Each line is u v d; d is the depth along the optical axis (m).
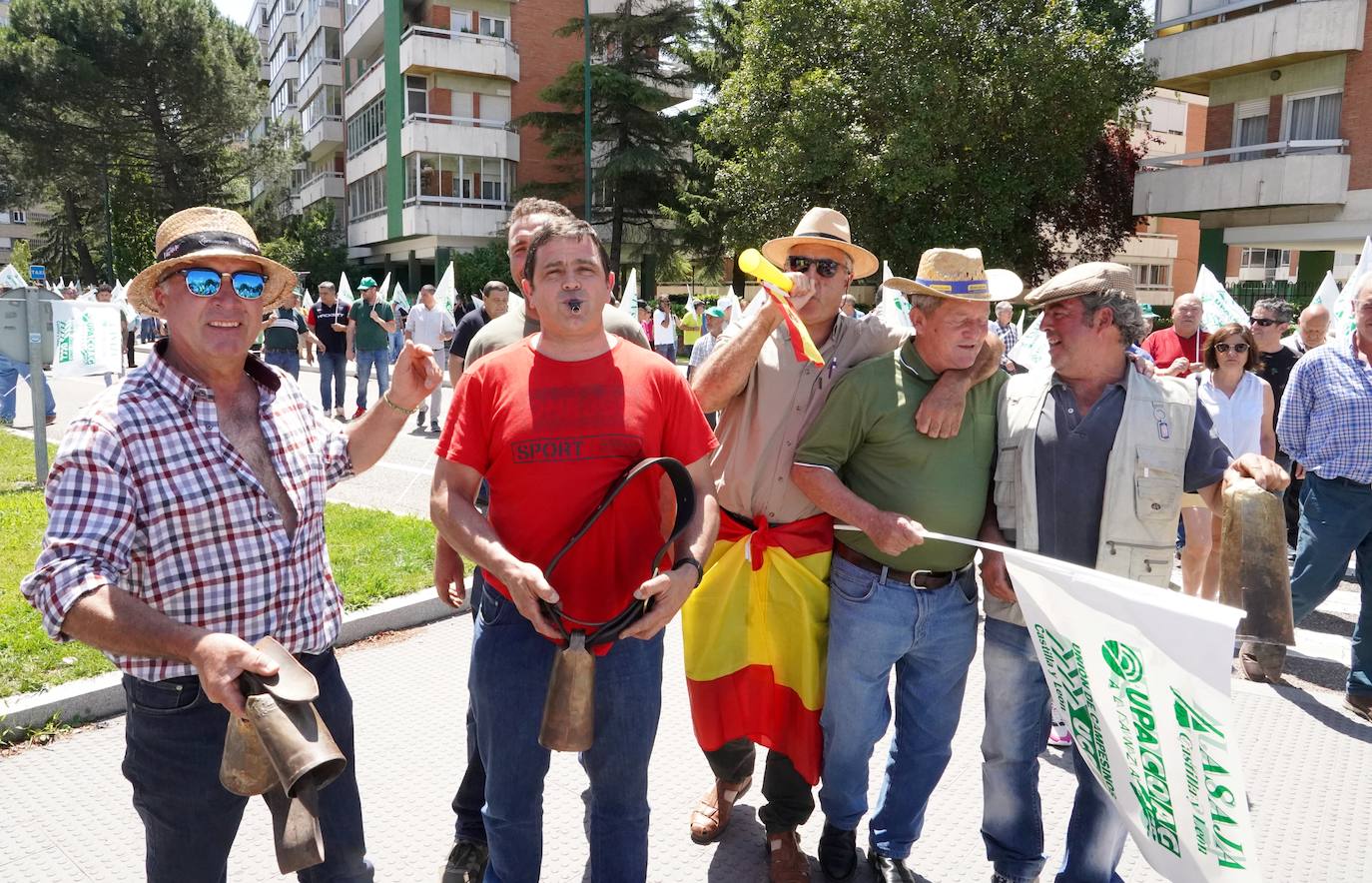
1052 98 22.19
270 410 2.17
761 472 3.07
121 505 1.87
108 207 44.22
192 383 2.03
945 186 23.45
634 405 2.35
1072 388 2.74
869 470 2.87
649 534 2.42
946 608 2.88
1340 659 5.09
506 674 2.39
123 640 1.74
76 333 9.28
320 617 2.21
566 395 2.31
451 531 2.29
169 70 42.28
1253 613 2.33
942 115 21.45
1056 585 2.31
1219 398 5.73
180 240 2.02
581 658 2.18
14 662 4.16
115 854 3.07
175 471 1.95
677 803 3.54
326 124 50.19
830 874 3.08
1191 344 7.56
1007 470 2.79
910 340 2.87
